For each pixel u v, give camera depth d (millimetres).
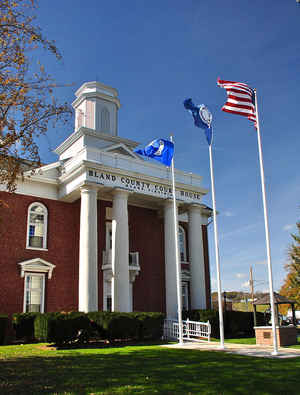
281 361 14203
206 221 39094
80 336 20547
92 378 11102
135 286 31812
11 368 12727
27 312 25000
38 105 16781
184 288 35250
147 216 34031
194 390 9773
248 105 19531
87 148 27719
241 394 9492
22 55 15758
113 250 27219
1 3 15516
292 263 48219
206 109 22422
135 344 21688
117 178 28391
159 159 25219
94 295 24875
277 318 22797
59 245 29078
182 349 18719
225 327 27078
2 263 26531
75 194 28609
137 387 9969
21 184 28484
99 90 36219
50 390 9695
